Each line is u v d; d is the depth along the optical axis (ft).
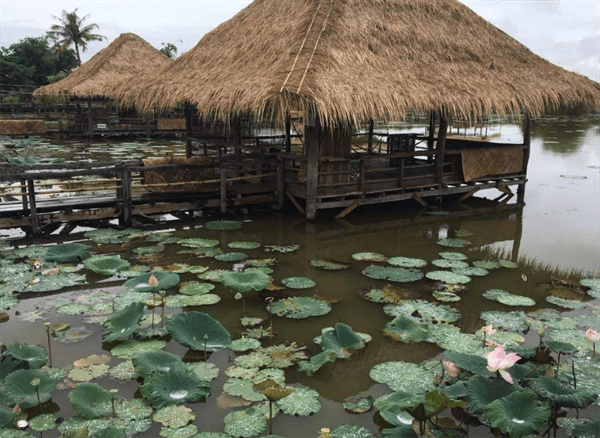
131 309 15.17
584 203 34.37
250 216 28.81
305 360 13.75
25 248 22.57
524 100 28.84
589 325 16.05
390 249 23.88
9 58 136.87
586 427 10.41
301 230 26.50
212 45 34.76
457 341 14.76
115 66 70.85
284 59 25.82
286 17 30.04
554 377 12.10
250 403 11.81
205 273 19.94
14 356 12.79
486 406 10.09
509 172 33.37
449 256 22.61
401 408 10.23
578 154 59.06
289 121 30.68
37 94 72.95
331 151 28.02
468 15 33.91
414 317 16.40
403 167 29.76
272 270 20.36
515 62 32.42
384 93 25.07
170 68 35.63
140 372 12.12
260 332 15.42
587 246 24.84
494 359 10.44
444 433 10.63
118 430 10.14
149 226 26.76
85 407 11.04
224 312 16.87
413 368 13.20
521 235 26.58
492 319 16.37
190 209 27.84
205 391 11.82
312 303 17.37
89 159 48.75
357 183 28.58
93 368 13.10
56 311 16.44
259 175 29.53
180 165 27.09
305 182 28.04
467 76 29.12
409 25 30.53
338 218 28.63
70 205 25.14
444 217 29.96
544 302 18.08
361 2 29.89
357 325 16.06
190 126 37.17
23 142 64.44
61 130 72.79
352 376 13.19
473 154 31.81
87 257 21.35
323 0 28.94
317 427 11.07
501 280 20.11
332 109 23.11
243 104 24.32
